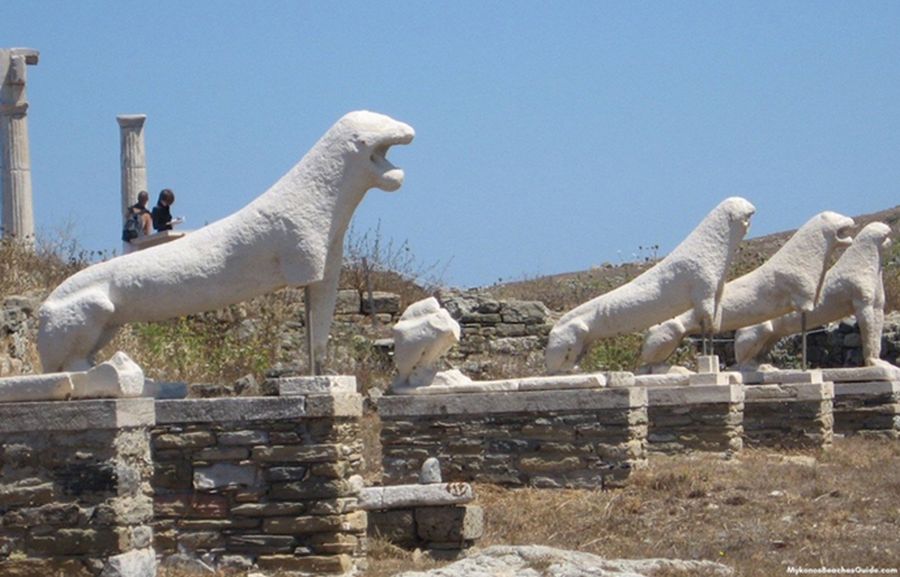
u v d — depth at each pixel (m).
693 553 13.36
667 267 18.70
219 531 12.22
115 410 10.60
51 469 10.73
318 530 12.05
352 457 12.36
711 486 16.27
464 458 16.53
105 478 10.62
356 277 26.70
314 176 12.20
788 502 15.58
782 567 12.64
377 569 12.10
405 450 16.66
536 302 26.42
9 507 10.76
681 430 18.62
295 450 12.13
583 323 18.77
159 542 12.27
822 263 21.05
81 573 10.60
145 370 20.39
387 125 12.27
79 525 10.65
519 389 16.52
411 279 28.05
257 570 12.07
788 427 19.98
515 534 14.28
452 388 16.59
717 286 18.61
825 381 21.59
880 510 15.22
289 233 12.10
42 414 10.71
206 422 12.29
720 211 18.67
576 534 14.36
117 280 12.05
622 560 12.55
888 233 22.52
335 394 12.12
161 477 12.33
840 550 13.40
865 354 22.38
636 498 15.71
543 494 16.08
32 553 10.71
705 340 18.75
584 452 16.31
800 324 22.14
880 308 22.48
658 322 18.77
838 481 16.80
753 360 21.92
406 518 13.02
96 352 12.09
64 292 12.02
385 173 12.22
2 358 18.02
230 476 12.23
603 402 16.30
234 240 12.15
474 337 25.89
